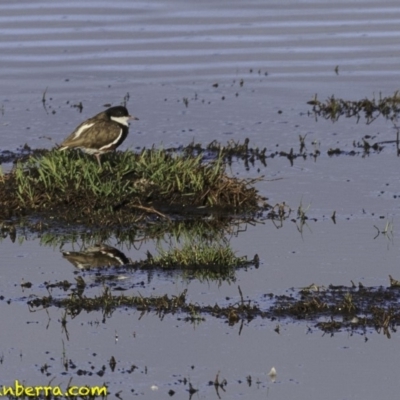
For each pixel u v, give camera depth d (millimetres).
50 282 21531
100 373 17547
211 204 26453
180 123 34344
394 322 19297
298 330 19109
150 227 25250
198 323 19453
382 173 29297
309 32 44750
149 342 18703
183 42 43125
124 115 27516
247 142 31453
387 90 37844
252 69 40281
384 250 23234
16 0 49500
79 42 43031
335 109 35250
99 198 26219
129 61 41000
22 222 25484
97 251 23500
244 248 23562
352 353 18172
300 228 24906
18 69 40031
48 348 18516
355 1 49781
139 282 21484
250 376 17359
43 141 32312
